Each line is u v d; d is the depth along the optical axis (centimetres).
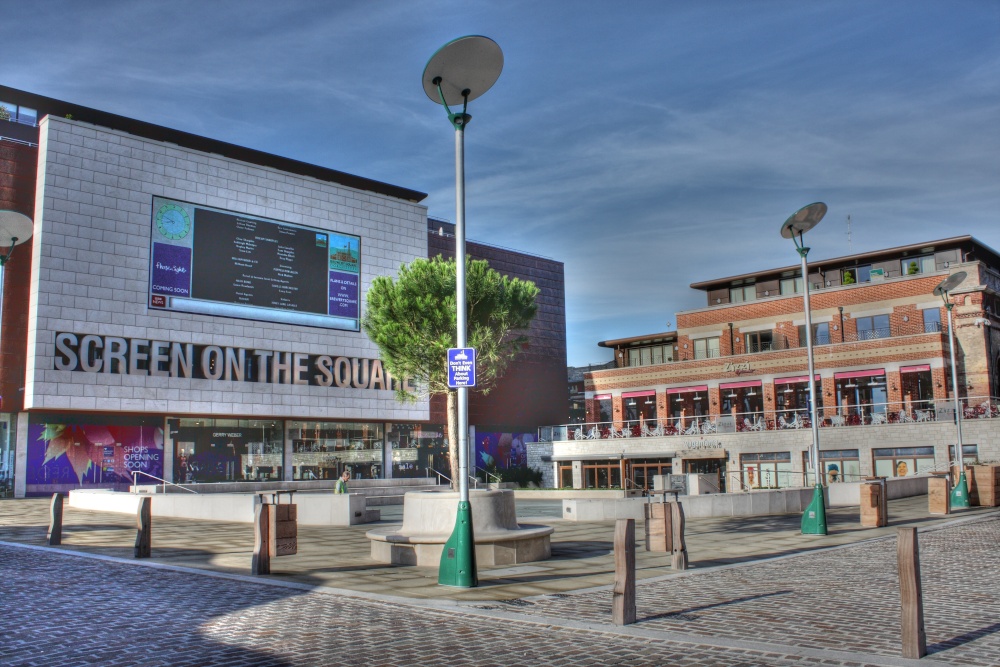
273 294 4250
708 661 713
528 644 788
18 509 2734
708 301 5412
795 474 4184
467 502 1170
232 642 805
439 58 1203
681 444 4641
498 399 5509
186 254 3959
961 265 4222
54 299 3528
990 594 1048
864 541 1712
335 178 4791
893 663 695
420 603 1002
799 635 809
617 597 870
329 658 741
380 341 2064
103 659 743
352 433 4616
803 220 1838
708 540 1775
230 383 4041
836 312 4603
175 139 4238
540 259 5991
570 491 4006
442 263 2075
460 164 1257
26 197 3591
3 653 766
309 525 2364
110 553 1562
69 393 3528
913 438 3856
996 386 4184
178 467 3909
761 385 4691
